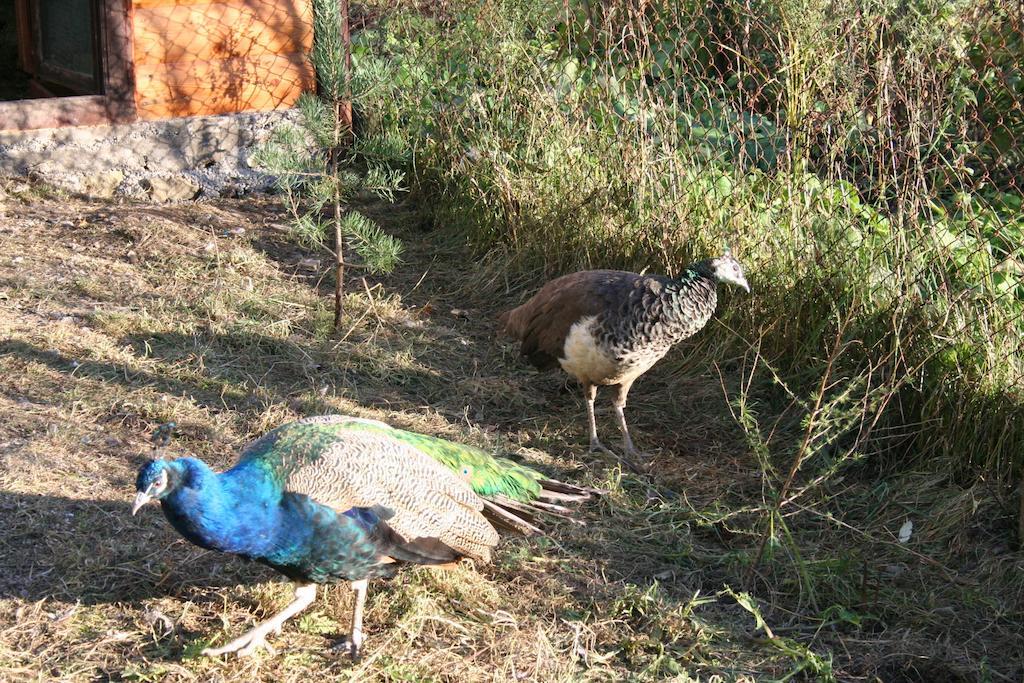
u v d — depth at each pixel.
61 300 6.42
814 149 6.88
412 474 3.98
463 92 8.08
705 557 4.89
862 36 6.27
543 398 6.21
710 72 7.99
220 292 6.71
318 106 6.61
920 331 5.64
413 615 4.21
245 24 8.12
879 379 5.79
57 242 7.20
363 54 8.56
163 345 6.08
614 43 7.41
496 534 4.23
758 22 6.70
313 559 3.81
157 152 8.07
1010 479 5.22
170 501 3.59
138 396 5.53
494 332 6.85
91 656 3.89
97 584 4.25
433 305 7.08
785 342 6.27
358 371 6.18
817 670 4.15
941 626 4.52
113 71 7.82
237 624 4.14
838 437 5.74
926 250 5.77
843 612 4.51
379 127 8.48
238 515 3.65
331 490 3.78
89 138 7.89
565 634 4.28
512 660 4.08
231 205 8.12
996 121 6.55
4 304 6.28
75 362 5.73
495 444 5.59
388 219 8.09
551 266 7.28
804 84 6.38
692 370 6.46
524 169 7.52
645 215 6.91
